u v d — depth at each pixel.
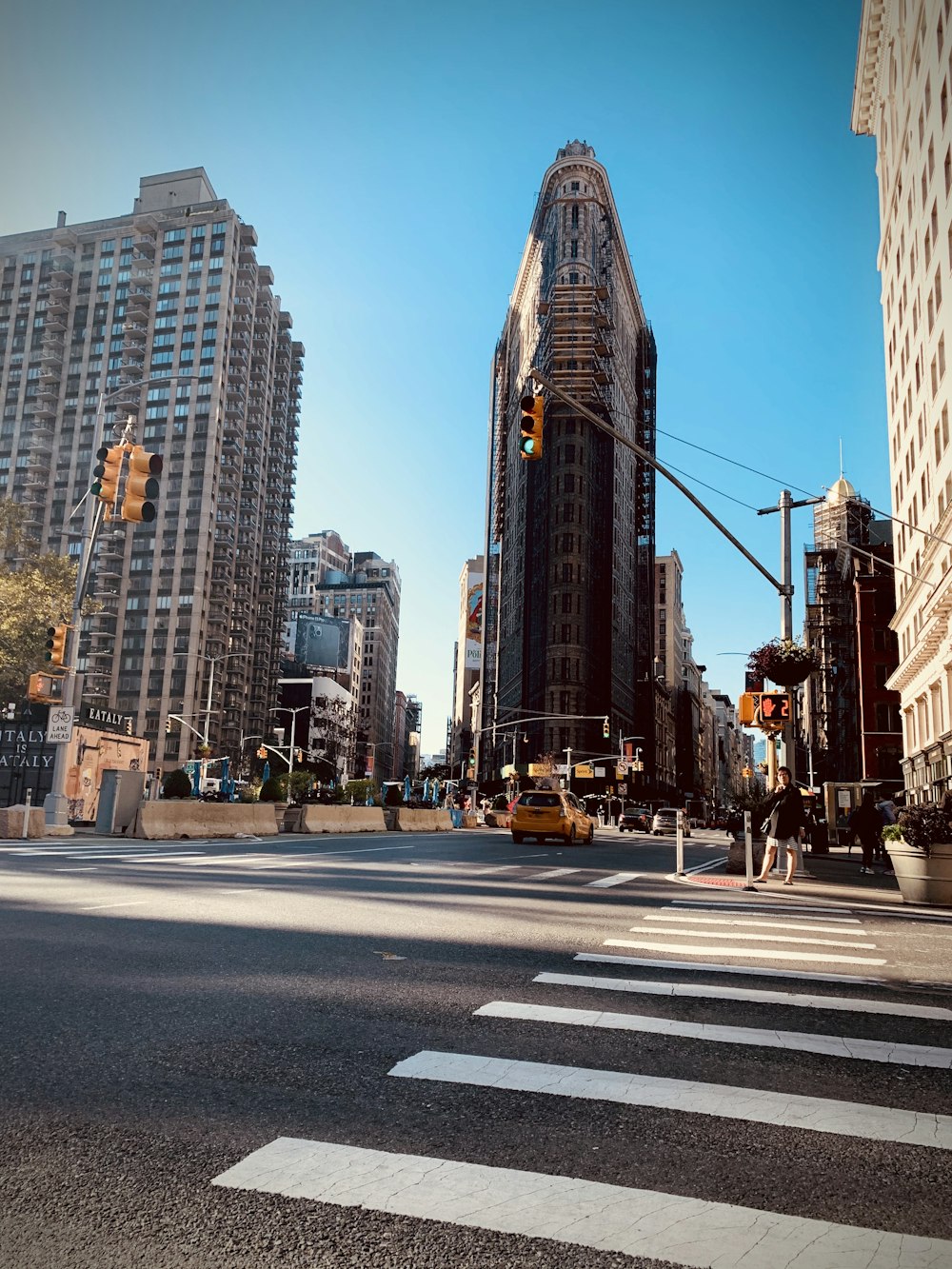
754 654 19.36
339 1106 3.36
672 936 8.05
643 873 16.38
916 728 47.78
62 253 126.06
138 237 123.25
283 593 142.25
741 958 6.96
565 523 101.06
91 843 19.11
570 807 30.34
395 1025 4.52
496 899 10.50
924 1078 3.96
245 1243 2.34
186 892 9.86
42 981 5.23
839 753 80.06
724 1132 3.21
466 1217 2.50
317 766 133.00
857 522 78.56
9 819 20.08
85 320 123.56
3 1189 2.62
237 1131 3.09
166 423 116.62
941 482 37.94
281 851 18.38
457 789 126.00
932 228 38.31
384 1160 2.88
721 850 32.62
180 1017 4.55
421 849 21.70
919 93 40.28
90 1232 2.39
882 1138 3.19
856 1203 2.65
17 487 120.69
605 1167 2.87
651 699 131.00
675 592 172.50
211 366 117.12
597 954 6.85
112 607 112.12
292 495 147.75
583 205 109.25
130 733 39.00
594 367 106.44
